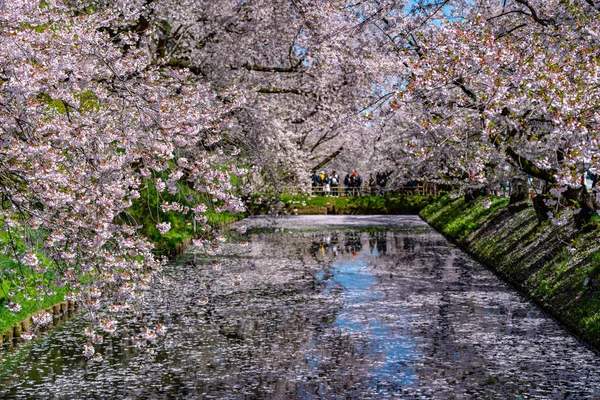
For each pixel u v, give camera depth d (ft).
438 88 36.68
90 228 25.81
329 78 79.61
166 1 70.13
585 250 50.16
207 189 30.68
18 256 28.22
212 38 76.13
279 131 77.51
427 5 49.93
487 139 40.65
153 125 28.99
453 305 50.60
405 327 43.39
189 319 46.34
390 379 32.45
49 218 26.09
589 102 31.50
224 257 82.94
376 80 75.61
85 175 26.78
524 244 64.59
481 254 76.84
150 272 29.71
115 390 30.99
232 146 49.62
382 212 184.85
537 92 31.99
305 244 100.63
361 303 51.96
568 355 36.17
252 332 42.45
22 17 28.84
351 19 56.65
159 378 32.89
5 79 25.68
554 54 39.70
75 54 29.32
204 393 30.53
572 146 32.45
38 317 29.19
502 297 53.57
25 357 36.58
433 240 104.88
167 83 33.22
